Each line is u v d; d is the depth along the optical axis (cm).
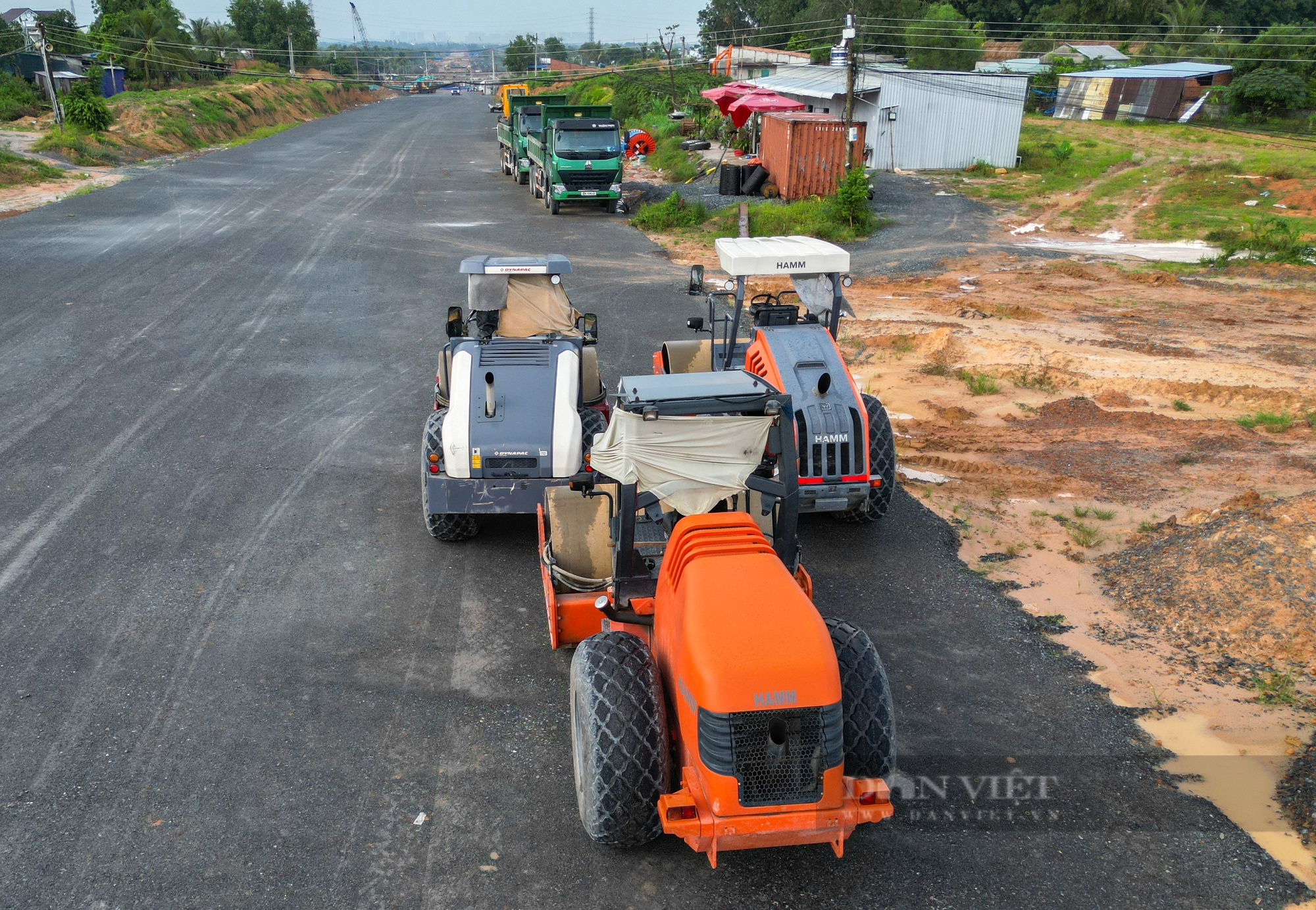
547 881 433
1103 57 6725
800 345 788
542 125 3109
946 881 434
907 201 2959
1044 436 1052
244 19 9462
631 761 405
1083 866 443
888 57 6375
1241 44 6072
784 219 2498
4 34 5656
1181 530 773
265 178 3319
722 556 418
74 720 547
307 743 532
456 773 508
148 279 1761
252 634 643
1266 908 418
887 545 790
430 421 772
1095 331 1516
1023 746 532
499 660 619
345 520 827
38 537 778
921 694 582
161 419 1061
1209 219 2536
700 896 425
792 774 373
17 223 2281
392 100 10456
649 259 2128
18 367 1233
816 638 380
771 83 4528
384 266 1948
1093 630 655
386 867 442
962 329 1516
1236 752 522
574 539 607
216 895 423
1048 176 3434
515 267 904
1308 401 1127
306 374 1238
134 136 4025
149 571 727
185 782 498
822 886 430
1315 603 630
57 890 424
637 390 474
